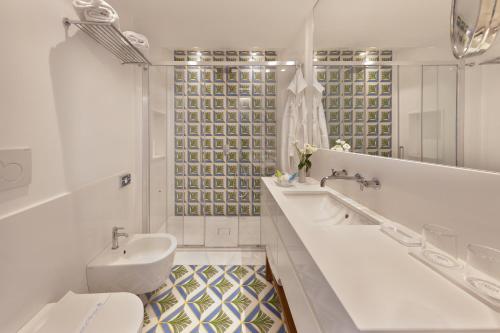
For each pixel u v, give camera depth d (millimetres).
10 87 937
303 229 933
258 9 2139
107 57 1729
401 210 1008
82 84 1422
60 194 1229
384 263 675
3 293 888
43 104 1109
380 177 1161
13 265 930
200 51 3260
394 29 1123
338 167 1652
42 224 1080
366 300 514
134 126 2266
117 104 1900
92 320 1020
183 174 2977
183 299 1788
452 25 766
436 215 830
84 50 1440
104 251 1631
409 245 787
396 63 1120
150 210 2510
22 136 992
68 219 1272
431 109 894
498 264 575
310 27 2213
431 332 440
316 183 1992
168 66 2738
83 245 1416
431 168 853
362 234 885
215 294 1848
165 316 1618
